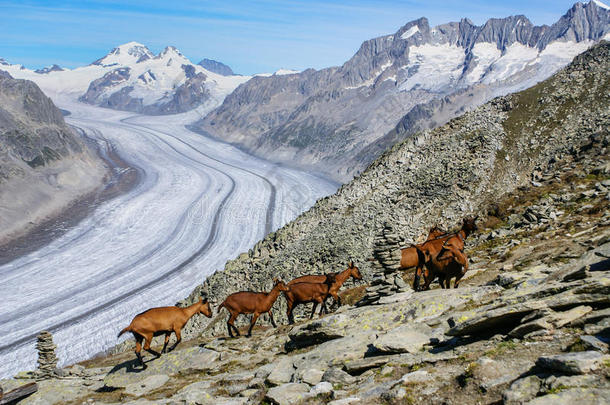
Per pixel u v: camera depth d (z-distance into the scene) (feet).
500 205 129.49
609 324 25.16
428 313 42.37
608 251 38.91
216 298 144.25
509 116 173.37
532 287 36.60
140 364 54.90
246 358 49.98
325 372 34.71
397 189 160.45
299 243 154.81
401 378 28.27
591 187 109.91
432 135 180.86
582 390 20.17
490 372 25.04
